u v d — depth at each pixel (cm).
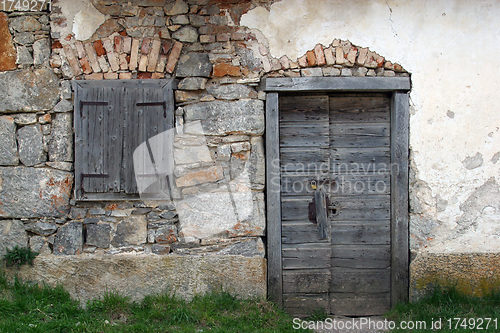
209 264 340
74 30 336
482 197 346
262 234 343
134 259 337
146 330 292
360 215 362
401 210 348
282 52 341
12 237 338
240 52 340
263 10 339
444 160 346
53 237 339
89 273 336
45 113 339
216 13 339
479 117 344
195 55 340
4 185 337
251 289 343
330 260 361
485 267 343
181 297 339
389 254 362
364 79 341
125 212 341
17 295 319
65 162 338
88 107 333
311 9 340
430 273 346
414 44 342
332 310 362
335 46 341
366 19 340
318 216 356
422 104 344
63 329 290
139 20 339
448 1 341
